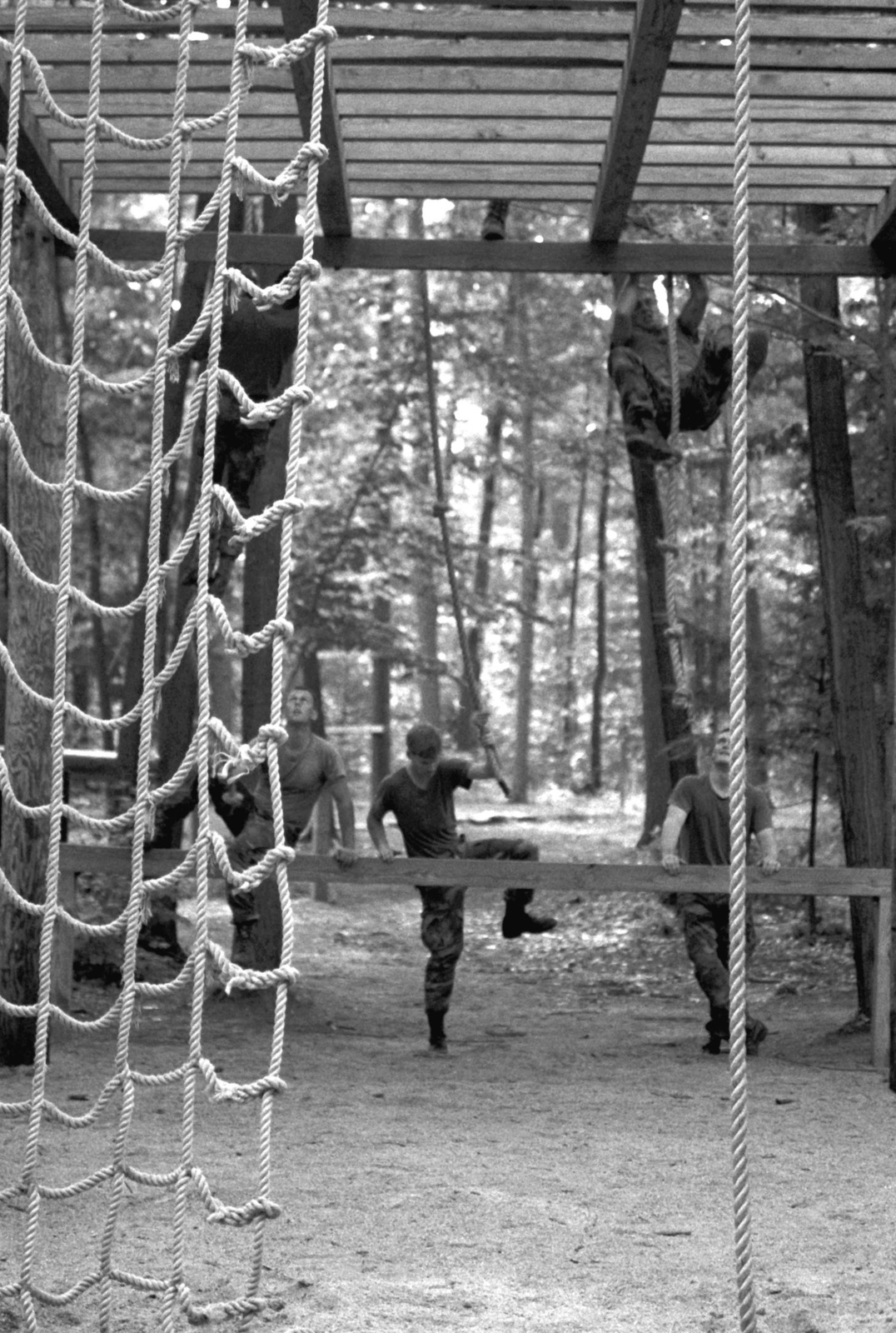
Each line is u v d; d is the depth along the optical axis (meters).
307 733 9.27
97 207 22.78
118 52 7.85
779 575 15.38
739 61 3.73
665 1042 10.07
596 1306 4.58
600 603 37.84
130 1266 4.93
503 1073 8.73
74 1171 6.13
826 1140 7.02
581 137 8.59
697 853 9.35
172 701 12.00
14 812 8.72
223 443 8.75
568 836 25.95
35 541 8.80
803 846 17.27
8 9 7.74
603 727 43.19
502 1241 5.26
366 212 24.45
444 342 21.14
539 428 35.84
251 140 8.82
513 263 9.38
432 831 9.37
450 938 9.56
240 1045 9.56
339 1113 7.43
